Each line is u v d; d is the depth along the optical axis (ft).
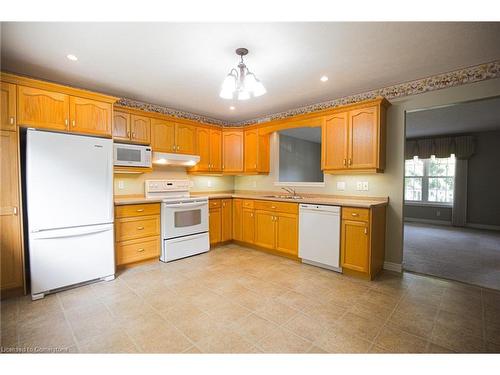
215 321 6.59
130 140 10.93
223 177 16.14
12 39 6.61
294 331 6.17
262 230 12.52
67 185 8.20
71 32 6.29
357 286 8.72
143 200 10.64
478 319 6.70
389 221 10.37
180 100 11.87
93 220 8.77
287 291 8.32
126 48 7.09
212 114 14.42
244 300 7.71
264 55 7.50
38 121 7.79
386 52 7.38
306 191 12.92
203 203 12.50
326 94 11.05
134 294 8.08
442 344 5.68
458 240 16.03
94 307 7.25
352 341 5.79
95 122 8.88
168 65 8.16
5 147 7.38
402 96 9.86
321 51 7.28
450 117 15.64
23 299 7.67
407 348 5.55
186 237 11.81
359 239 9.22
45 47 7.03
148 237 10.82
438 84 9.06
